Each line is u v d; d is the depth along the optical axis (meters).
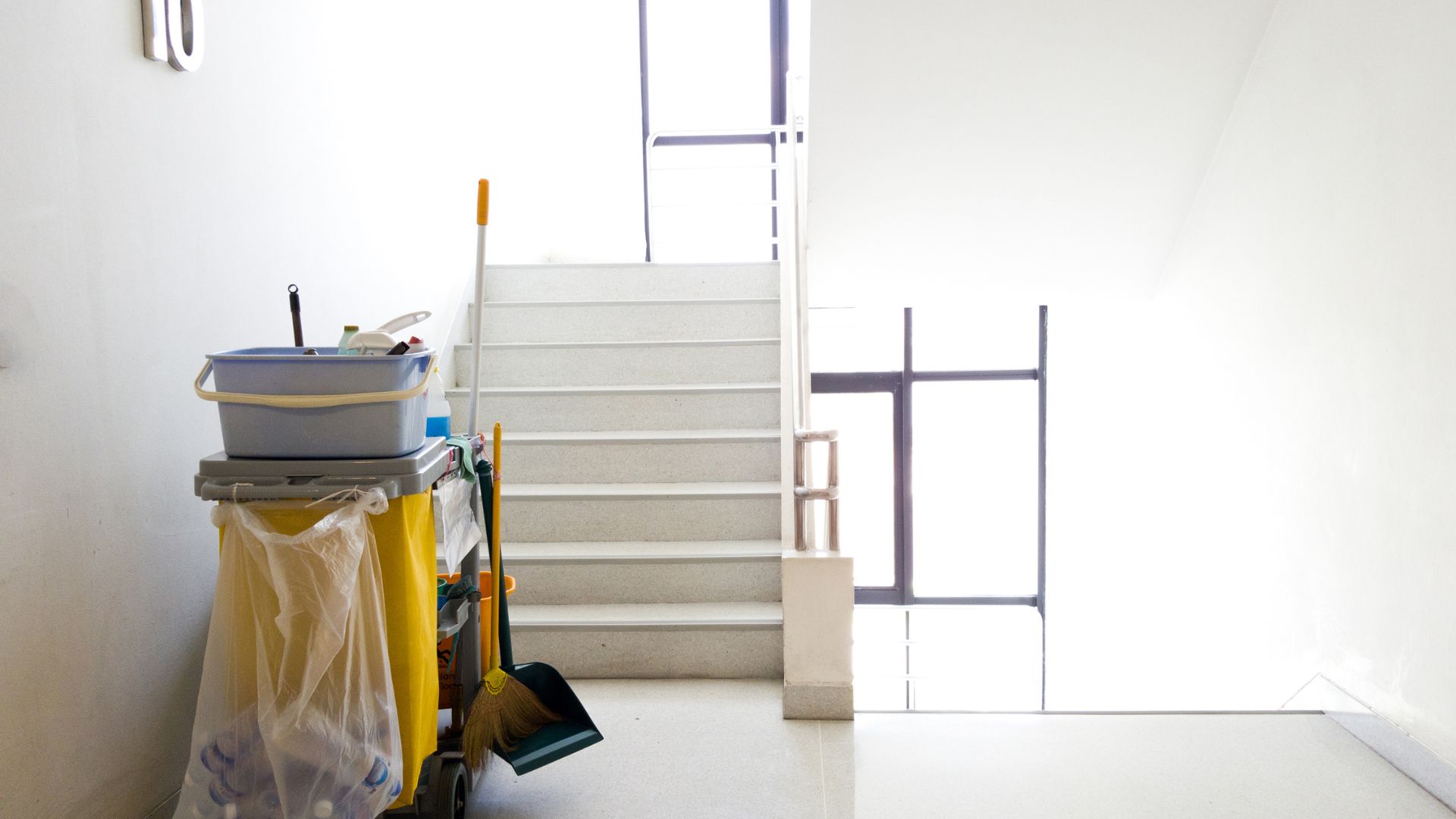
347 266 3.03
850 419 5.73
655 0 5.72
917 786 2.31
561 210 5.42
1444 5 2.22
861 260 4.14
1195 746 2.54
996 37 3.19
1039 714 2.73
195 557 2.17
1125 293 4.20
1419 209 2.32
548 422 3.70
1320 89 2.79
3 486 1.61
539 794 2.27
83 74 1.79
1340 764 2.44
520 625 2.92
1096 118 3.44
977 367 5.66
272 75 2.53
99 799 1.84
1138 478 4.31
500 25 4.87
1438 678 2.27
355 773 1.72
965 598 5.74
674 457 3.47
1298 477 2.92
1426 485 2.30
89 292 1.81
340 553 1.71
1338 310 2.70
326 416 1.80
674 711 2.71
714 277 4.34
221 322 2.27
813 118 3.49
